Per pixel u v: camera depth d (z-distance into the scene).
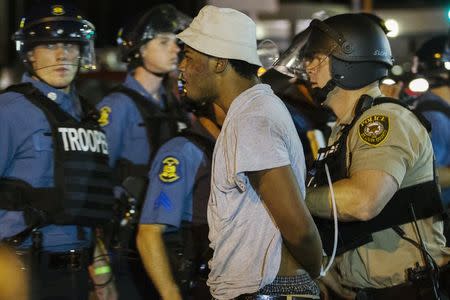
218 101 4.51
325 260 5.25
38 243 5.52
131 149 7.41
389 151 4.82
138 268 6.30
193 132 5.64
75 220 5.62
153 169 5.66
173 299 5.47
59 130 5.65
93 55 6.02
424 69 7.87
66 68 5.83
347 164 5.00
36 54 5.79
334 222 4.90
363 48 5.14
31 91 5.66
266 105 4.30
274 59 6.51
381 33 5.27
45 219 5.53
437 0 16.75
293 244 4.23
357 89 5.22
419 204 5.00
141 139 7.43
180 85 5.45
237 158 4.18
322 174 5.08
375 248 5.05
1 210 5.47
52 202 5.55
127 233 6.41
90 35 5.93
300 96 6.11
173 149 5.58
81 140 5.78
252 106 4.30
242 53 4.41
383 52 5.20
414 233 5.03
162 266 5.49
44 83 5.82
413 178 4.99
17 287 5.44
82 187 5.70
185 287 5.55
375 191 4.73
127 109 7.43
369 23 5.24
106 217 5.91
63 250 5.62
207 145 5.60
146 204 5.56
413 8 16.02
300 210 4.17
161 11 7.73
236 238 4.33
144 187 6.71
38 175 5.54
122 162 7.37
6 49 17.72
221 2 11.70
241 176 4.21
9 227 5.45
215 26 4.43
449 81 7.81
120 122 7.37
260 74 6.12
